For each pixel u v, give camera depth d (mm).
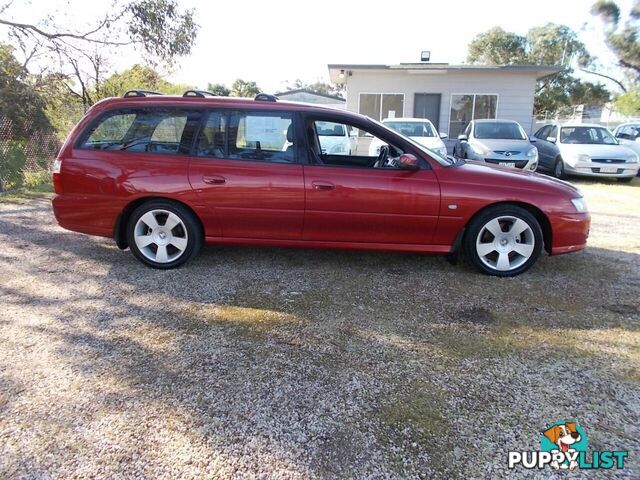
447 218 4082
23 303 3582
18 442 2090
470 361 2812
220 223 4219
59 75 12781
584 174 11258
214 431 2182
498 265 4223
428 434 2182
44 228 5914
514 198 4055
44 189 9000
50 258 4676
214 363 2762
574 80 32938
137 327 3199
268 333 3133
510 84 16312
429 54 17141
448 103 16688
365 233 4160
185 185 4113
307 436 2160
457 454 2061
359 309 3529
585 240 4246
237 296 3744
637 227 6367
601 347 2988
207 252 4875
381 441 2133
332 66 15781
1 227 5930
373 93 16859
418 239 4176
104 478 1898
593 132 12266
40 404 2357
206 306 3549
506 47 33500
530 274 4320
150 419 2258
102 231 4285
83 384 2537
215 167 4109
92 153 4191
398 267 4484
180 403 2383
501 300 3721
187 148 4172
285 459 2016
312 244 4242
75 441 2104
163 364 2744
